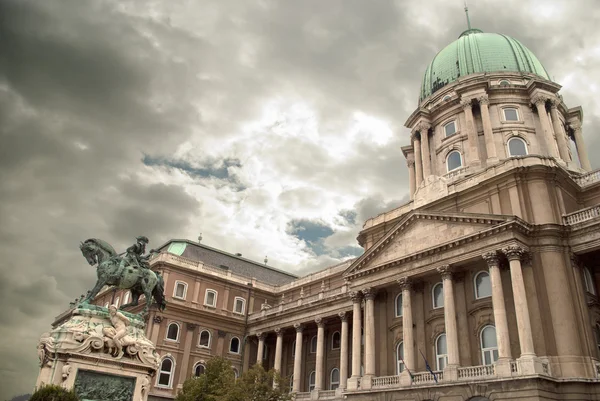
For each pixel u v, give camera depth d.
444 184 44.84
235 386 40.06
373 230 49.97
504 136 53.47
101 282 19.16
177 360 56.38
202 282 62.28
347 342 50.44
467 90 55.94
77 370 16.44
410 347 37.97
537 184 37.44
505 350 31.64
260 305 66.62
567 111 57.12
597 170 41.28
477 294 37.41
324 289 56.03
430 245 39.66
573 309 32.69
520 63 59.62
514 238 33.97
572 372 30.42
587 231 34.12
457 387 32.81
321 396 49.59
